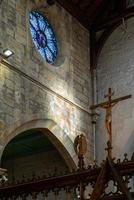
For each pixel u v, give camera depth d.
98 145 22.06
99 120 22.50
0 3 18.20
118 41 23.56
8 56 17.55
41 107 19.19
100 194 7.86
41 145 22.72
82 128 21.69
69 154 20.39
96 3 23.91
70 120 20.97
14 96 17.80
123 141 21.59
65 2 22.66
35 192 8.73
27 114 18.28
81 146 9.00
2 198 9.02
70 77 21.75
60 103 20.52
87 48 23.84
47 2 21.47
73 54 22.53
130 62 22.80
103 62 23.55
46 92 19.73
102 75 23.31
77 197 8.62
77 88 22.08
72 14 23.19
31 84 18.91
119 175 7.87
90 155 21.75
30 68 19.08
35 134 21.47
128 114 21.84
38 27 20.84
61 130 20.20
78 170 8.38
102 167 8.02
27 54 19.11
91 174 8.25
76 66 22.50
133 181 17.84
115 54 23.39
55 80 20.55
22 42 18.98
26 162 23.53
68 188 8.46
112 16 23.67
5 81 17.52
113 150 21.66
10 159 23.89
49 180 8.58
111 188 17.39
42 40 20.91
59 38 21.97
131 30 23.34
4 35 17.97
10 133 17.23
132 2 23.50
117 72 22.97
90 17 24.00
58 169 22.39
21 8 19.50
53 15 21.88
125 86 22.45
